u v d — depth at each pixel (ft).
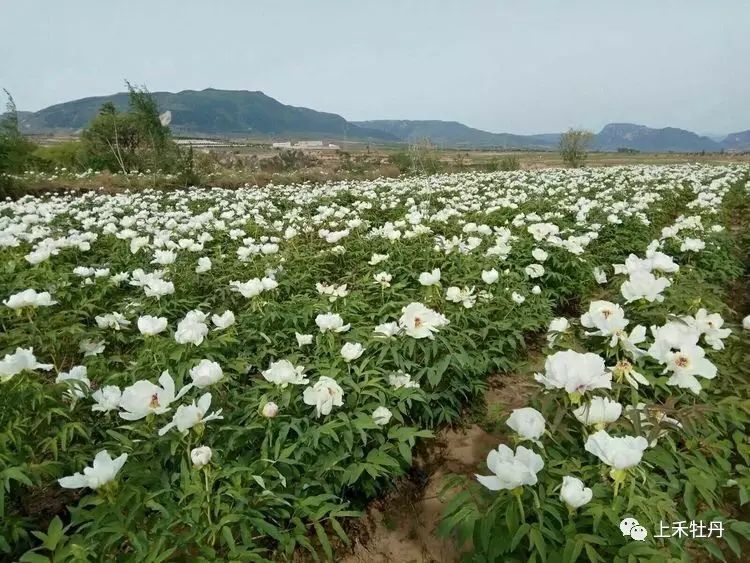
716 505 9.26
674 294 14.20
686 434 9.10
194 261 23.56
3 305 16.20
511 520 6.79
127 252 25.50
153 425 8.63
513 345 14.69
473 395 13.98
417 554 9.54
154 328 11.38
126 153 91.97
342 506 8.74
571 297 21.54
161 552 7.18
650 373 9.61
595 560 6.44
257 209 38.47
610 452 6.53
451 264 20.93
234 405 10.36
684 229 25.23
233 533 8.13
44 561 6.63
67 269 21.47
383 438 10.15
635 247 27.71
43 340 13.93
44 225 32.27
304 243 27.45
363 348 11.51
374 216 38.78
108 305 18.57
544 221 31.68
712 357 11.43
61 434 8.99
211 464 7.89
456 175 84.48
